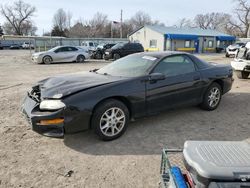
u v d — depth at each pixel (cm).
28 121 392
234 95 724
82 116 374
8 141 404
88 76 458
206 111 559
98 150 376
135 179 306
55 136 367
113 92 398
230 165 175
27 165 334
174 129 456
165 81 461
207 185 171
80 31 8425
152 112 453
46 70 1438
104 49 2377
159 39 3869
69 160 348
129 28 8369
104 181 302
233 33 7556
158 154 365
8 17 9281
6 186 291
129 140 410
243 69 980
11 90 810
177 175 207
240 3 6650
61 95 369
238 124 486
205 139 417
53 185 294
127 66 485
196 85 514
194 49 4016
